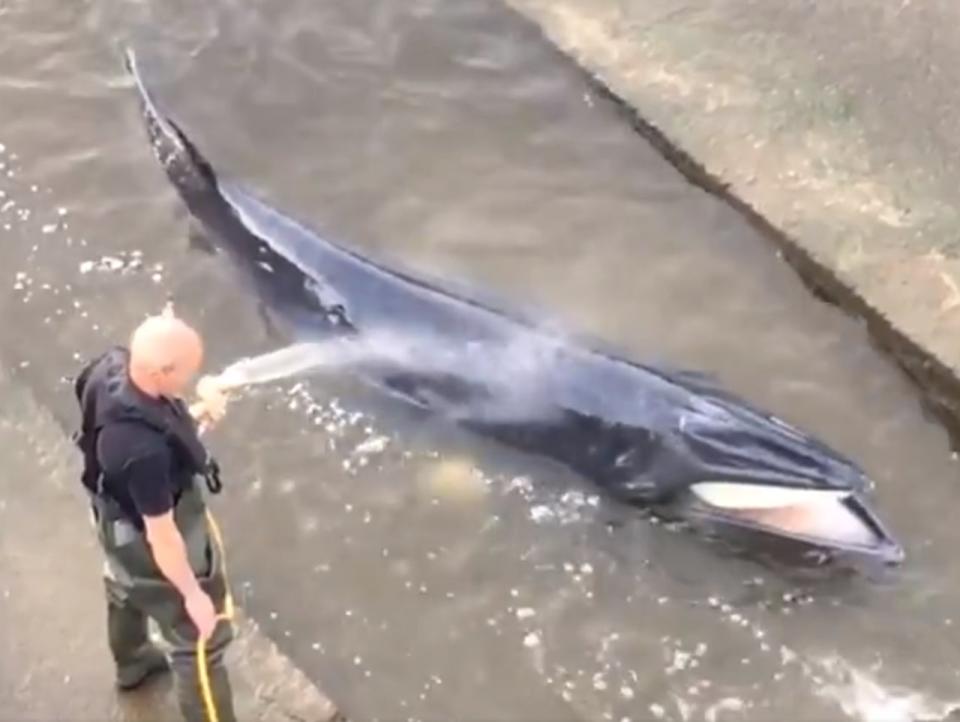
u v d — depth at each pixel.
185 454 4.75
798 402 7.15
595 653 6.29
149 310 7.38
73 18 8.78
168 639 5.15
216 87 8.55
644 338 7.37
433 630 6.33
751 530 6.48
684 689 6.18
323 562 6.53
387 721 6.05
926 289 7.35
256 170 8.19
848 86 8.23
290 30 8.80
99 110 8.33
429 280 7.24
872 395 7.19
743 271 7.68
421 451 6.88
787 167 7.91
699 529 6.58
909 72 8.27
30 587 6.05
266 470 6.81
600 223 7.92
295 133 8.37
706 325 7.45
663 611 6.41
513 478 6.79
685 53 8.45
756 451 6.43
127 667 5.63
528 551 6.59
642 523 6.66
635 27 8.60
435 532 6.64
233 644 5.92
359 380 7.03
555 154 8.24
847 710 6.12
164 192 7.88
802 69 8.33
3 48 8.61
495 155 8.26
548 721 6.07
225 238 7.52
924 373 7.20
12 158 8.07
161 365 4.58
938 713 6.10
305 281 7.23
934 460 6.95
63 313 7.35
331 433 6.93
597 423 6.60
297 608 6.37
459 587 6.47
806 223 7.65
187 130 8.34
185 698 5.26
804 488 6.35
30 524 6.27
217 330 7.32
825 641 6.32
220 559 5.17
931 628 6.35
